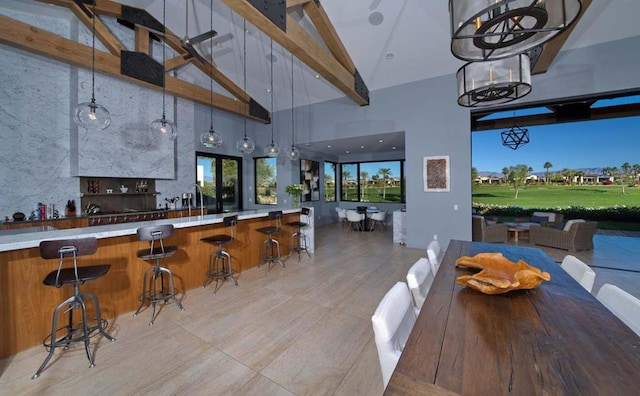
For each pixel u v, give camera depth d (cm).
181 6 448
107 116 311
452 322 116
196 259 357
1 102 403
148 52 493
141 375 189
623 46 409
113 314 274
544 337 103
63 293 246
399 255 524
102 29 411
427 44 483
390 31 468
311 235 541
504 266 180
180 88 528
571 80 439
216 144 435
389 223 945
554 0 131
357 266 452
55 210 448
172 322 264
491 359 90
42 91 437
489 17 135
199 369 196
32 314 227
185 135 645
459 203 532
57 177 455
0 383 183
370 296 327
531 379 80
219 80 605
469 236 526
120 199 544
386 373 114
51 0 366
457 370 85
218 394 172
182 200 634
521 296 143
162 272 309
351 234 761
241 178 833
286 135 766
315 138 712
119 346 224
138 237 267
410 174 577
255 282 375
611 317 118
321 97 683
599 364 86
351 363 202
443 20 436
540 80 457
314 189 917
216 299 318
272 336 238
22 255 223
